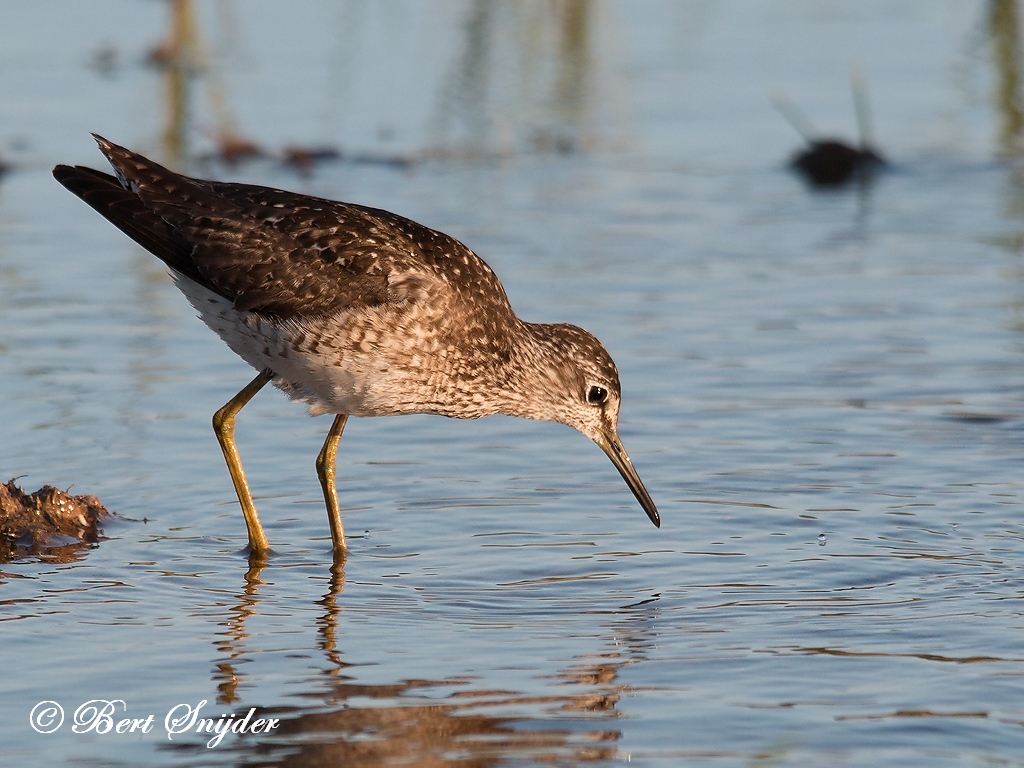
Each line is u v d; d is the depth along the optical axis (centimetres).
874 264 1842
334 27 2831
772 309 1700
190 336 1633
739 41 2811
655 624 1009
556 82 2575
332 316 1196
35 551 1148
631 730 849
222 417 1230
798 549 1143
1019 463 1297
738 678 917
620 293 1738
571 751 826
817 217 2022
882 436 1366
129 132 2241
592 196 2089
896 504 1222
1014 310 1684
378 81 2548
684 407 1446
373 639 984
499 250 1861
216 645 970
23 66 2542
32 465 1302
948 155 2267
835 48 2759
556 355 1301
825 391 1477
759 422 1409
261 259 1206
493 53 2705
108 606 1038
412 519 1223
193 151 2189
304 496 1280
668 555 1138
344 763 814
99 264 1836
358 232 1224
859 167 2205
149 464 1323
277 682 913
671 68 2650
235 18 2855
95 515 1213
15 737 841
